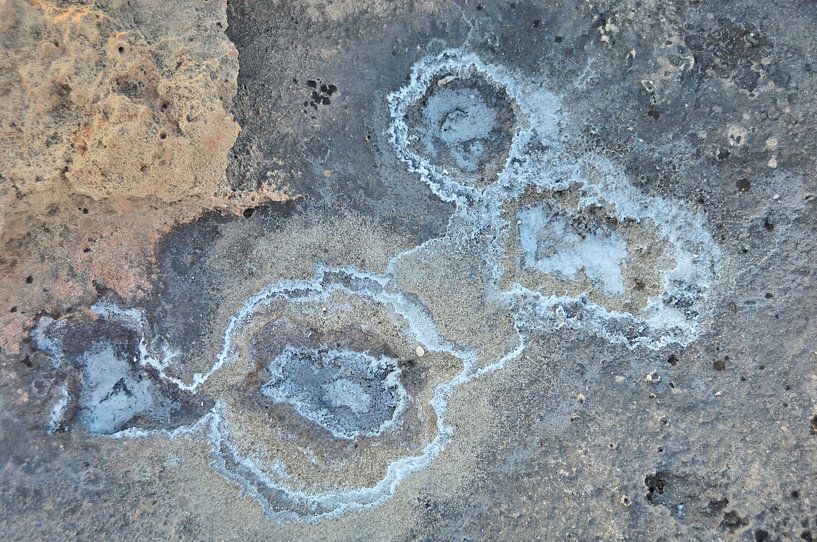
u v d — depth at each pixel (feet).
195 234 3.46
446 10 3.42
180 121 3.25
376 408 3.50
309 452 3.47
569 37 3.42
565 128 3.44
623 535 3.40
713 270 3.44
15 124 3.15
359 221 3.47
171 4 3.25
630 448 3.43
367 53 3.43
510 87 3.45
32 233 3.38
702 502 3.41
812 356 3.40
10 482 3.33
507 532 3.42
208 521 3.37
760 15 3.39
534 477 3.44
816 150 3.38
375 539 3.42
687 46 3.40
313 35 3.42
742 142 3.41
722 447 3.42
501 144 3.47
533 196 3.48
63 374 3.42
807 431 3.40
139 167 3.27
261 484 3.42
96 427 3.41
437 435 3.46
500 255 3.48
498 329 3.48
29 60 3.12
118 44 3.18
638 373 3.45
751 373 3.43
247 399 3.48
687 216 3.43
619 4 3.40
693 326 3.45
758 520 3.39
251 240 3.47
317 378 3.51
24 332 3.40
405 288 3.48
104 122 3.19
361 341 3.50
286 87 3.42
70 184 3.28
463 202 3.49
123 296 3.45
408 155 3.48
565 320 3.48
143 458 3.40
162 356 3.46
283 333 3.50
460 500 3.44
